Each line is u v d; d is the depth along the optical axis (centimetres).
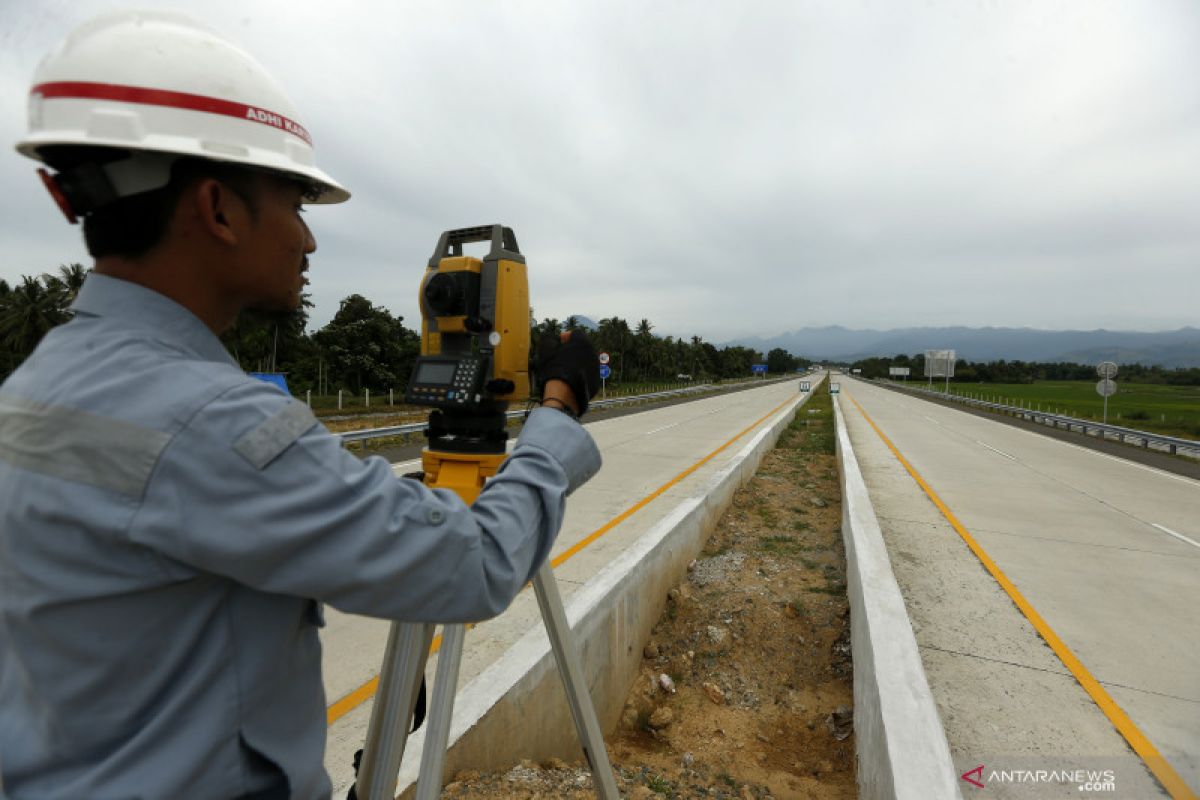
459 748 225
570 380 98
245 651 67
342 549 63
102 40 69
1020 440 1698
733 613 482
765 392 5453
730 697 393
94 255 73
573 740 317
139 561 60
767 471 1091
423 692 119
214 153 69
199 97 70
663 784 282
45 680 62
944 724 272
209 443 60
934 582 462
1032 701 292
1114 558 540
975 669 324
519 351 166
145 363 64
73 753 63
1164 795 226
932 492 844
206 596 64
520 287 168
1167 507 789
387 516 66
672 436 1627
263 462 61
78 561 60
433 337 187
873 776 236
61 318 2797
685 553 551
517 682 262
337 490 64
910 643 287
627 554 428
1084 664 331
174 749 62
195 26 76
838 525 716
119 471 59
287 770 71
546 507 85
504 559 77
